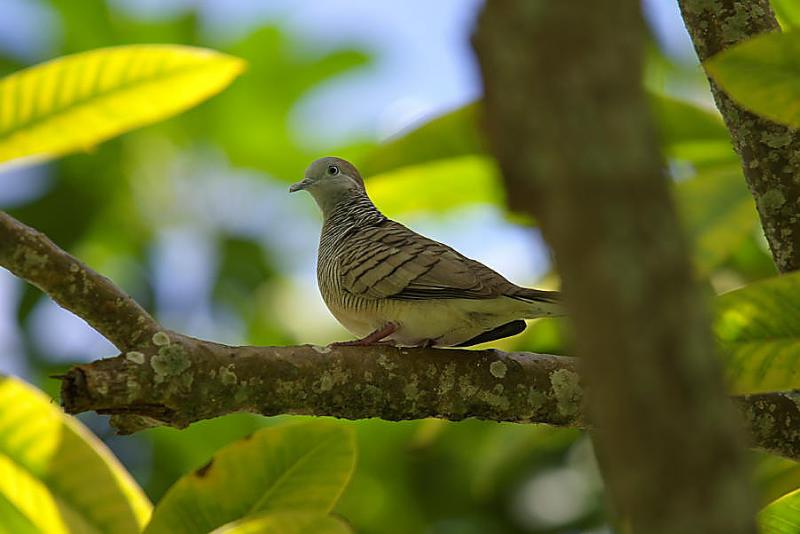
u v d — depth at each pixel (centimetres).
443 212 1127
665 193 235
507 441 1027
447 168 1029
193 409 630
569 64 236
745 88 517
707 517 223
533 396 733
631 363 228
